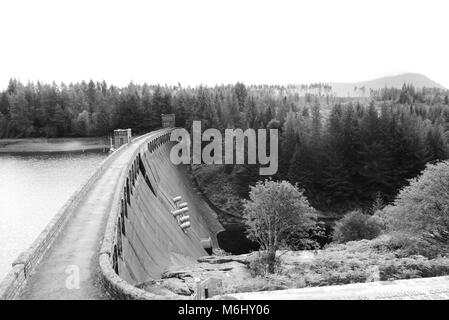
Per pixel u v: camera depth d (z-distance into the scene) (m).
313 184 107.94
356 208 104.75
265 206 44.22
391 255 38.19
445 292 22.25
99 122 155.00
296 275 32.22
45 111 160.88
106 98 176.62
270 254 42.72
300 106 192.00
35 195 81.81
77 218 30.16
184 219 67.56
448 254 35.41
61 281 19.95
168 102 148.50
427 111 170.75
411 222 36.88
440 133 116.88
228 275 40.16
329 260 38.97
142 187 55.06
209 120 143.25
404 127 112.25
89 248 24.25
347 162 110.31
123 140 85.75
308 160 109.06
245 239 89.69
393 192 106.44
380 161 107.25
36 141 152.62
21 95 161.12
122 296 17.38
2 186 89.00
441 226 36.16
